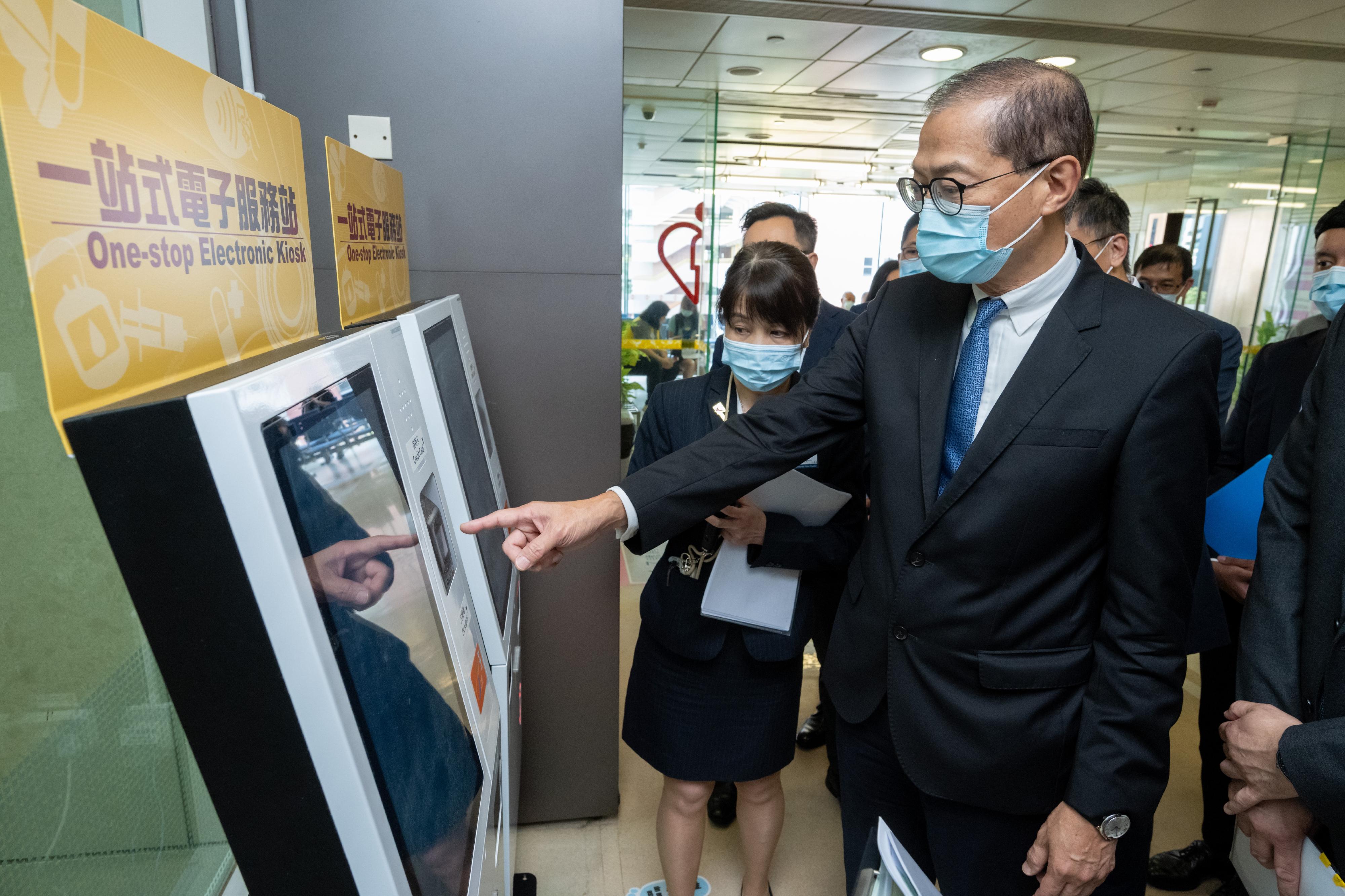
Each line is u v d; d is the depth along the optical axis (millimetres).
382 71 1468
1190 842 1846
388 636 582
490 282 1591
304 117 1463
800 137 6570
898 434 1037
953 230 902
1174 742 2285
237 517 412
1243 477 1303
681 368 5047
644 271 4949
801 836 1906
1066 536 938
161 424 398
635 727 1455
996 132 862
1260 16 3615
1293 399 1626
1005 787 999
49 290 417
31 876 1011
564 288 1617
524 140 1535
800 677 1415
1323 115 5469
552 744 1859
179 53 1305
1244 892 1646
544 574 1756
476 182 1540
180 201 581
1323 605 875
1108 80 4738
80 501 1071
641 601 1465
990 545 942
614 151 1565
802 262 1306
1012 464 919
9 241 941
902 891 640
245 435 408
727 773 1372
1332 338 951
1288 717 867
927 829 1147
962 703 996
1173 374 859
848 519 1393
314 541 472
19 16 400
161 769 1283
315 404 530
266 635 430
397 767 534
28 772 1005
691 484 1094
